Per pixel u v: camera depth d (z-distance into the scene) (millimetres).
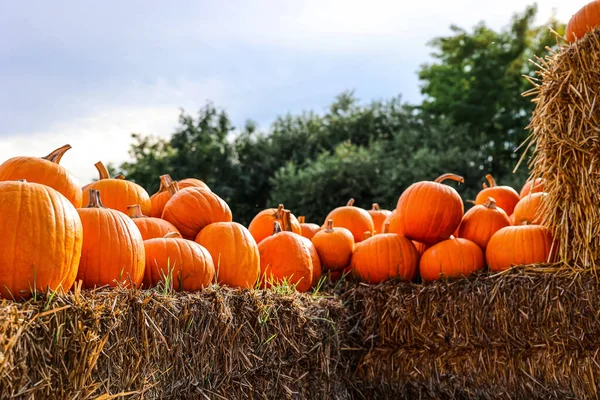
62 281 1974
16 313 1546
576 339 2996
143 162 18141
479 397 3242
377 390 3537
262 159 17984
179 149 17734
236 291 2486
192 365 2191
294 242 3520
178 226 3232
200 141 17828
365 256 3840
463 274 3559
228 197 17375
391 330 3516
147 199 3449
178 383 2119
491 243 3598
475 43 18219
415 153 15859
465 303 3301
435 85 19109
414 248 3854
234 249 2984
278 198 15727
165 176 3758
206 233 3045
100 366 1816
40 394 1605
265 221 4047
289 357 2719
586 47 3051
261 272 3465
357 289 3643
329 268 3971
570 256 3162
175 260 2627
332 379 3082
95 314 1782
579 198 3080
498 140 16188
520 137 16375
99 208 2438
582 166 3057
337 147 16891
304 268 3488
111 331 1856
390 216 4320
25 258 1864
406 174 14750
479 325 3250
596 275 2977
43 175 2697
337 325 3182
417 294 3449
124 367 1899
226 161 17500
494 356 3197
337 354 3125
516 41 17703
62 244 1959
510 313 3176
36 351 1605
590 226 3012
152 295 2051
